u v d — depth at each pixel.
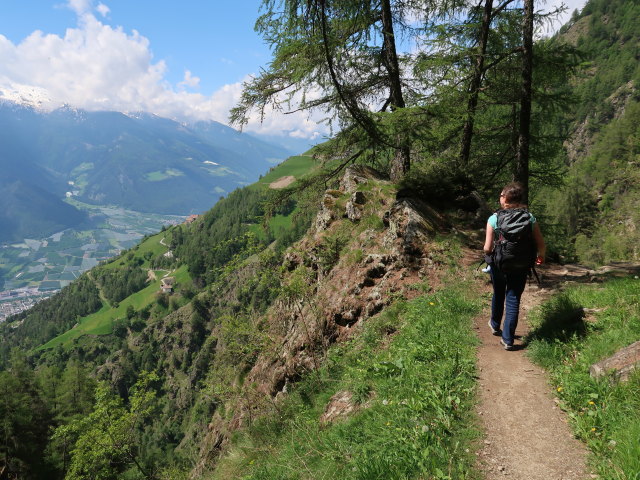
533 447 3.41
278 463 5.00
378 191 13.95
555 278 8.23
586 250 81.44
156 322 173.25
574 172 120.94
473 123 15.70
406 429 3.81
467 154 15.86
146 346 161.75
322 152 16.50
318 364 8.79
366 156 16.64
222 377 12.98
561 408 3.87
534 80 13.95
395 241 10.41
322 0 9.09
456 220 11.38
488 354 5.20
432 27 14.06
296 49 12.60
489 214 11.62
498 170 16.91
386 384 5.06
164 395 144.38
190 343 156.25
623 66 157.12
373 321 8.18
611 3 195.00
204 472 11.25
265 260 12.04
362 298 9.68
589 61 12.66
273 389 10.59
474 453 3.44
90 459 28.45
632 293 5.43
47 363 178.00
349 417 4.96
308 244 14.62
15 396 57.84
